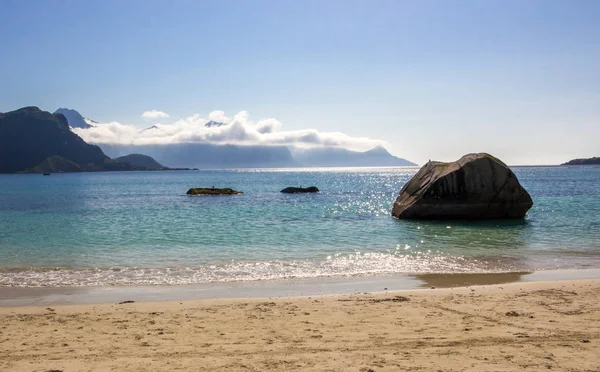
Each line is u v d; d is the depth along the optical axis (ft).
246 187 367.45
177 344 31.07
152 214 142.31
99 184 480.64
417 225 106.52
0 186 433.89
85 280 55.01
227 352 29.25
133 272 59.47
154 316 38.47
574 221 109.70
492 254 70.59
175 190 339.36
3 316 38.88
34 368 26.61
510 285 49.29
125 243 83.25
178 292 48.98
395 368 25.86
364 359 27.48
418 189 122.52
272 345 30.58
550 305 40.34
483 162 113.80
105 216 136.77
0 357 28.66
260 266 62.80
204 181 545.03
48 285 52.49
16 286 52.01
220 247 78.43
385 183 446.60
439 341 30.91
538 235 89.40
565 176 493.36
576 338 31.14
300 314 38.60
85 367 26.76
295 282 53.42
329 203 185.98
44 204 194.59
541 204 156.15
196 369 26.23
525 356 27.63
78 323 36.63
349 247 77.66
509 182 112.57
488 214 113.91
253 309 40.45
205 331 34.09
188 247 78.64
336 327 34.68
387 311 39.17
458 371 25.29
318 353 28.76
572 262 64.39
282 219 123.13
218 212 146.61
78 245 81.46
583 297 43.14
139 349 30.09
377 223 111.65
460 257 68.39
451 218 114.73
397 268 60.90
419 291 46.93
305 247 77.92
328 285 51.83
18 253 73.61
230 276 56.80
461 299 43.06
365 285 51.65
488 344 30.09
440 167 123.44
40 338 32.78
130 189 362.12
